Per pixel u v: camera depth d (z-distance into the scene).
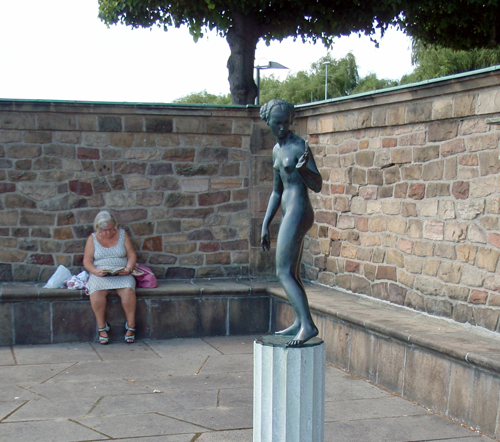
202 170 6.59
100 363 5.23
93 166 6.32
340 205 6.05
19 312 5.80
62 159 6.24
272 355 2.66
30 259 6.25
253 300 6.34
